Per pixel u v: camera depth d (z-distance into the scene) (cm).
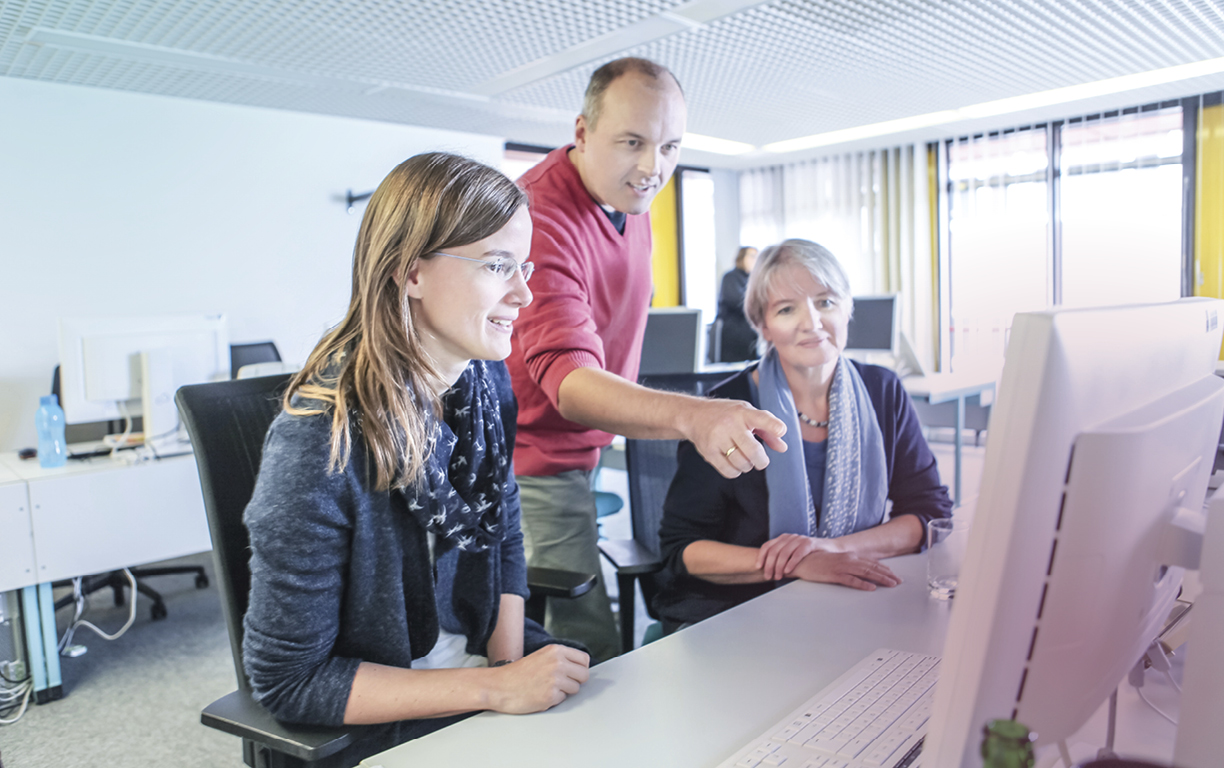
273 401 119
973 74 441
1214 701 59
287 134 486
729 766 71
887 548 144
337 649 97
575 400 128
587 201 156
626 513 439
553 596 136
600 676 92
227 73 393
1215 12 344
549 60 391
